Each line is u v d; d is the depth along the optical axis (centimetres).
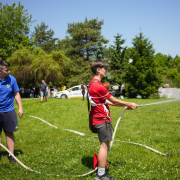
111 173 359
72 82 4294
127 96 2950
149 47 2877
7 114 412
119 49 3975
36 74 2995
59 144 546
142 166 387
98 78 338
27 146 549
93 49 4753
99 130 326
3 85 408
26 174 354
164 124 783
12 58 3092
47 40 6241
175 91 2769
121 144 532
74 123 915
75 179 338
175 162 407
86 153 462
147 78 2781
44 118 1056
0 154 477
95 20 4894
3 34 3944
